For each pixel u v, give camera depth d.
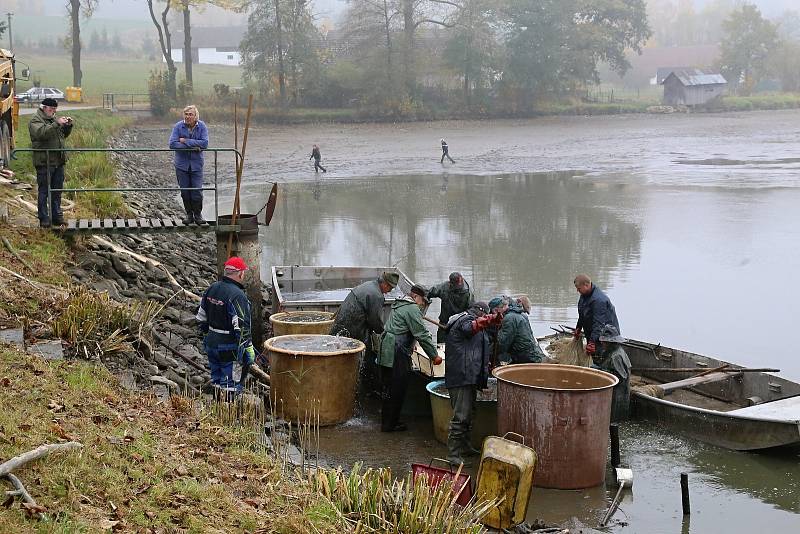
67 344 8.96
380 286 11.62
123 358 9.29
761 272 20.41
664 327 15.70
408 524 6.35
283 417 10.37
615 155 52.41
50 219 12.81
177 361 10.48
